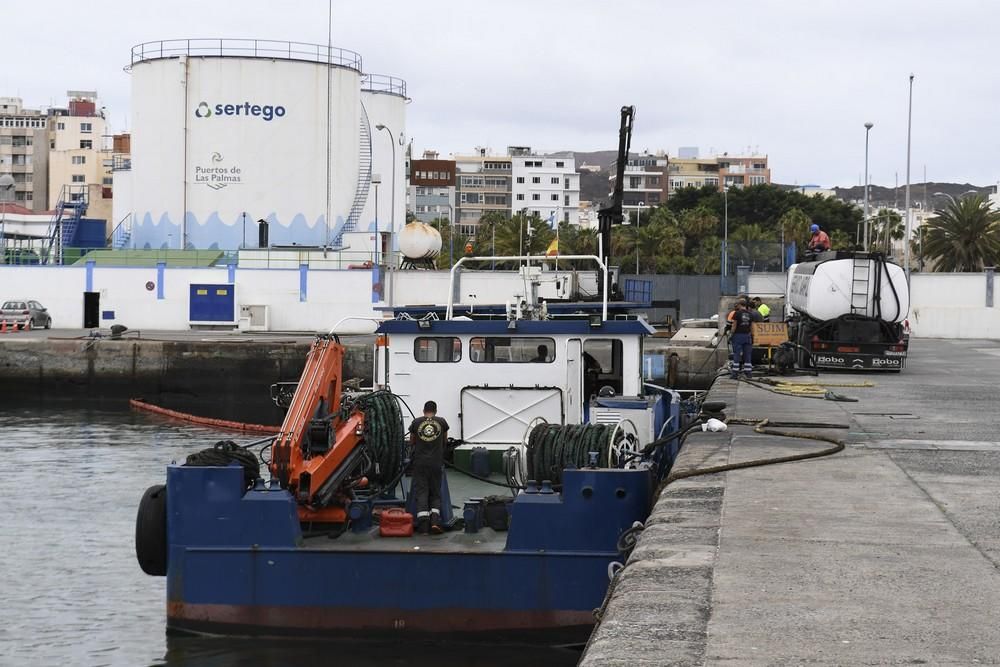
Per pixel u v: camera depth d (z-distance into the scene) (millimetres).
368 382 61500
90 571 23750
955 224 122125
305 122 91625
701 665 8617
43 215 127375
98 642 19125
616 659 8734
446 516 18328
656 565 11602
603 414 20391
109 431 49406
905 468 17781
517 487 18844
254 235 91000
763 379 34875
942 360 46625
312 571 16797
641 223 191000
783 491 15719
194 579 16922
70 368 64500
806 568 11477
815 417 25188
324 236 92375
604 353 22812
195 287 78312
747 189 198875
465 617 16734
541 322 21594
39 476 35688
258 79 90750
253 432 50844
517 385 21625
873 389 32438
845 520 13773
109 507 30469
